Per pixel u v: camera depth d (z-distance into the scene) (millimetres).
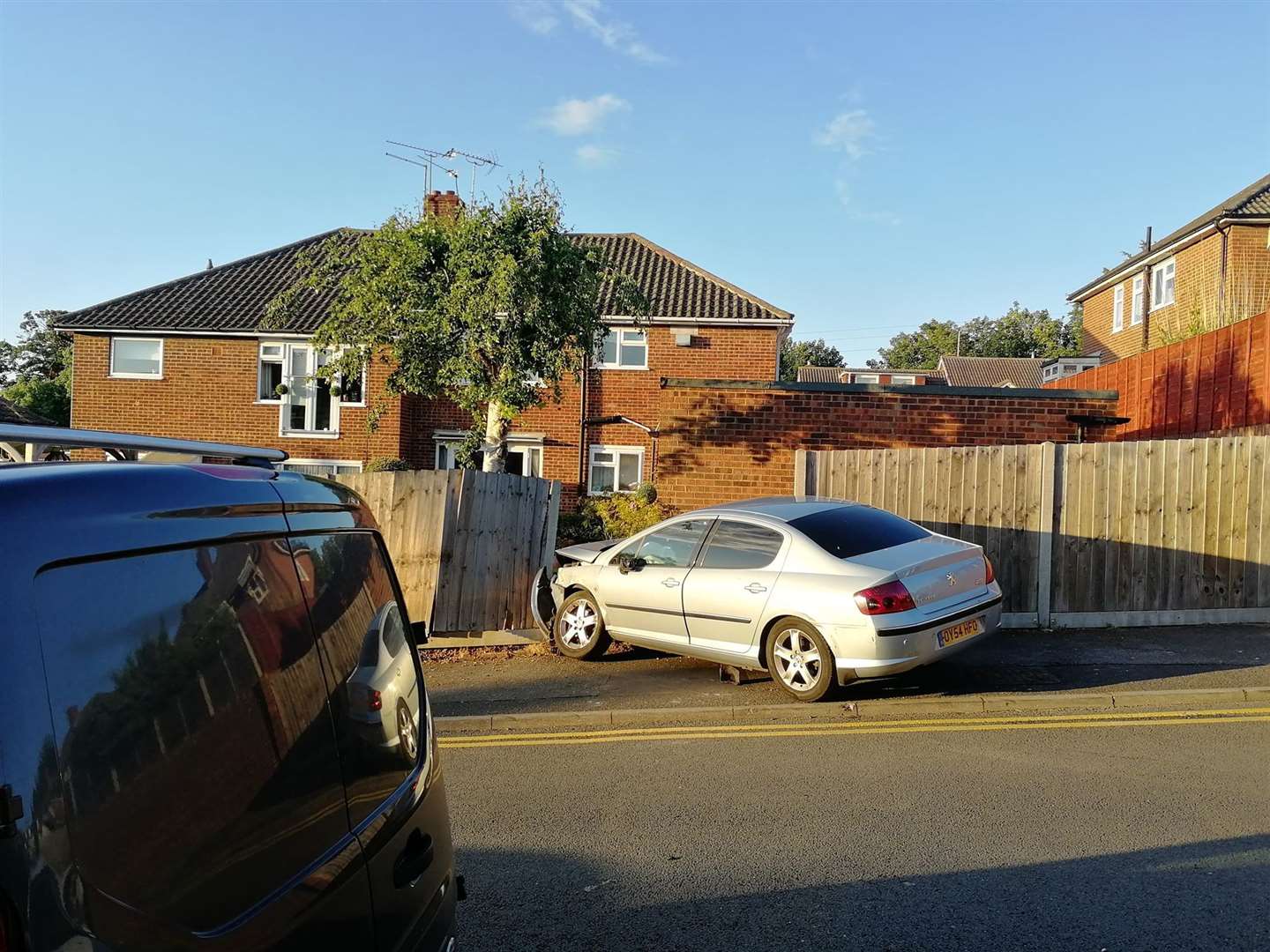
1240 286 21281
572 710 7160
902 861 4340
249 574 1919
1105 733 6227
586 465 22453
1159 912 3770
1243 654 8016
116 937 1376
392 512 9305
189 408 22719
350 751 2146
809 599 7020
